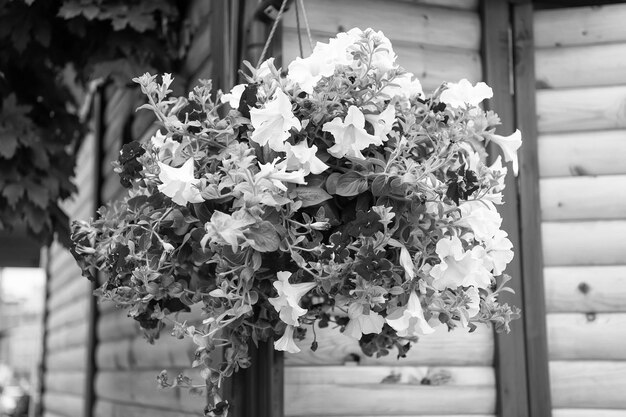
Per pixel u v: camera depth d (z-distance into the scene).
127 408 3.36
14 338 24.72
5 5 2.78
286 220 1.50
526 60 2.27
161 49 2.78
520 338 2.14
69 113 3.31
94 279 1.76
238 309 1.48
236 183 1.45
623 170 2.24
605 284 2.19
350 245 1.45
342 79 1.55
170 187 1.48
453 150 1.57
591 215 2.22
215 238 1.40
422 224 1.51
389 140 1.59
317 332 2.02
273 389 1.92
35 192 2.94
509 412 2.10
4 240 5.75
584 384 2.15
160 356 2.84
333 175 1.54
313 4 2.12
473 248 1.54
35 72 3.21
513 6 2.28
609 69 2.28
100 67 2.70
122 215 1.71
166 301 1.74
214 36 2.24
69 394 5.03
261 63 1.83
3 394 12.23
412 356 2.09
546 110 2.27
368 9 2.18
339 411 2.01
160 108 1.62
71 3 2.64
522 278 2.17
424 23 2.23
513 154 1.68
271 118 1.48
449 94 1.66
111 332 3.74
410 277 1.48
